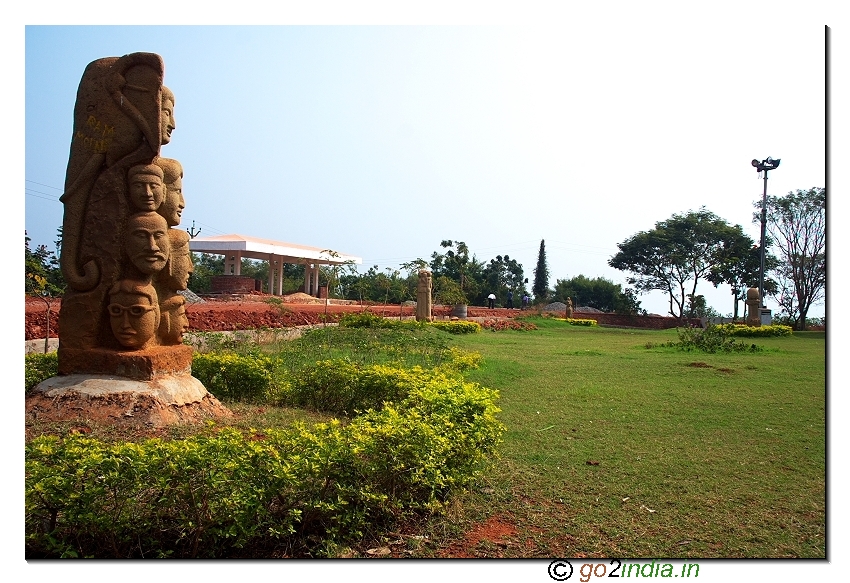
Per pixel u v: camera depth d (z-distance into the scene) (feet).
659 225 176.65
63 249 22.38
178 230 24.34
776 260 125.29
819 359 51.67
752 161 103.35
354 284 163.12
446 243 203.10
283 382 27.84
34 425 19.45
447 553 13.71
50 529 12.76
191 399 22.58
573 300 226.38
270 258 127.44
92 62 22.80
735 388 35.55
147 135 22.12
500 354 53.88
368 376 26.14
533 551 13.99
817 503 17.10
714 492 17.89
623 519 15.85
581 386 35.76
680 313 173.68
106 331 22.50
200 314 54.44
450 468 16.42
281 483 12.96
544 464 20.27
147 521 13.00
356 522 13.97
